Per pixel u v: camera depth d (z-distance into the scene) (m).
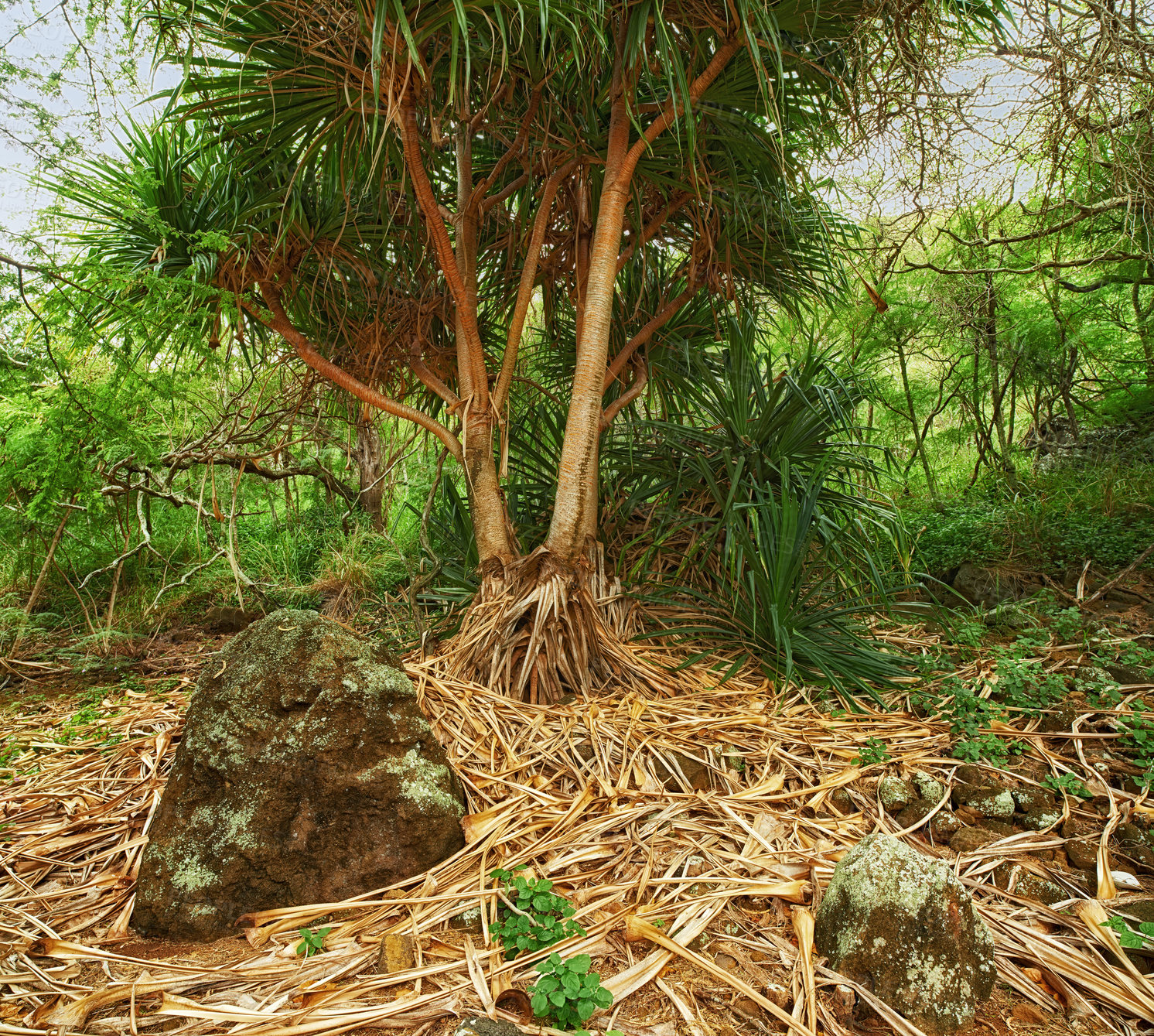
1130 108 2.85
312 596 4.84
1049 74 2.70
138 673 3.74
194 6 2.26
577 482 2.67
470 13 2.30
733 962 1.49
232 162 2.91
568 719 2.40
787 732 2.41
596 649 2.74
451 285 2.82
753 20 2.43
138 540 4.74
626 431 3.79
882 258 4.64
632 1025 1.32
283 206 2.75
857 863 1.53
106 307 2.98
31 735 2.79
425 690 2.45
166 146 3.18
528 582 2.71
